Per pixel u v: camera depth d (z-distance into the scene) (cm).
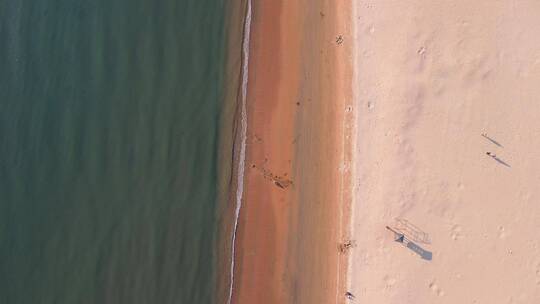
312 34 1828
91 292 1770
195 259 1783
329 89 1800
